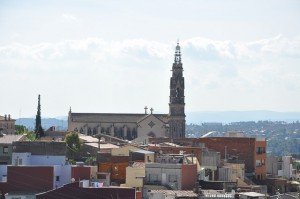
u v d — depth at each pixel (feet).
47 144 648.79
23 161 638.53
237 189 651.25
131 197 547.90
